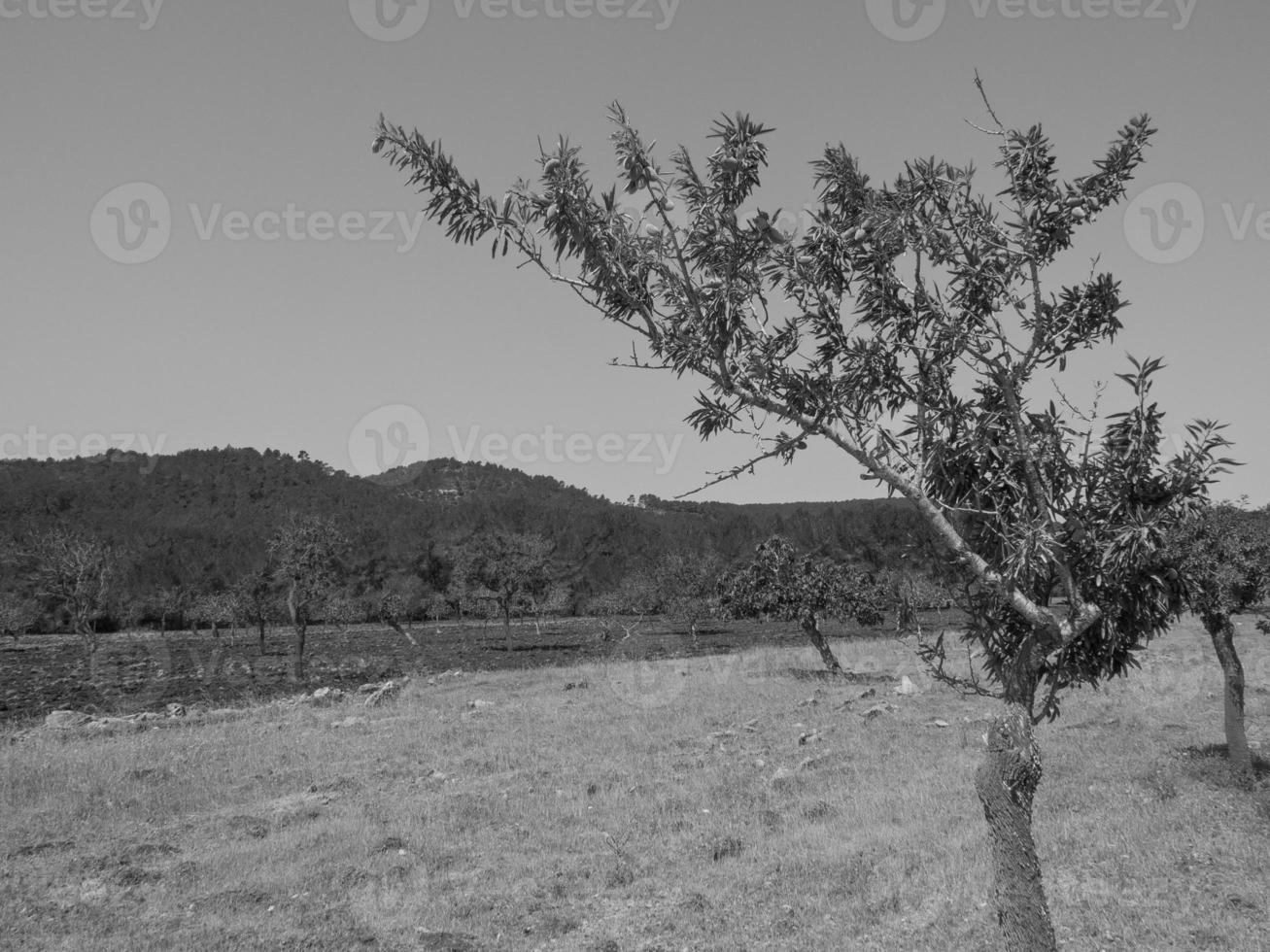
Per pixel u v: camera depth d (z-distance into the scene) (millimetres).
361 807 14180
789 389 4996
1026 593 5410
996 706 20906
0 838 12805
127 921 9688
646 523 113000
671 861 11359
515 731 20562
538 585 62188
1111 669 5379
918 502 5164
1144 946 8039
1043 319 5191
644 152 4750
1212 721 18484
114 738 20859
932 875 10109
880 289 5281
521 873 11055
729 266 4762
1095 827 11406
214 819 13883
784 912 9469
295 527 37500
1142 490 4926
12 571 62219
